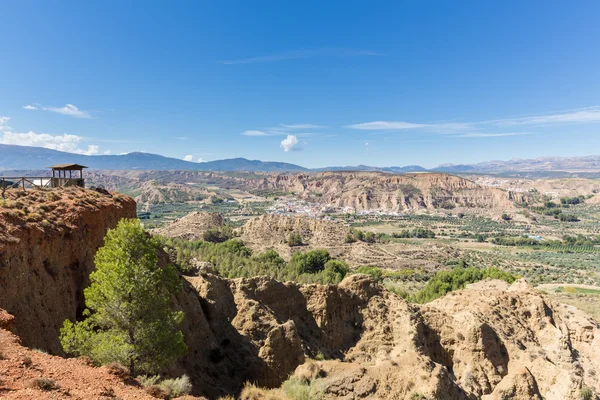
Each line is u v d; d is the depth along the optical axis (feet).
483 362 141.90
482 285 228.02
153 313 77.71
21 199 101.71
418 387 107.76
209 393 95.40
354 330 150.30
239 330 129.18
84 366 62.54
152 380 70.13
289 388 103.50
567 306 200.03
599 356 171.94
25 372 53.72
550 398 135.64
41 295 84.74
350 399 104.83
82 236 105.29
